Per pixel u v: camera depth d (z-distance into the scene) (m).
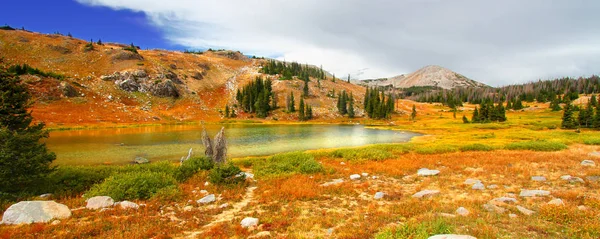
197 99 148.25
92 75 131.25
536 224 9.17
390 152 32.03
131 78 133.75
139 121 104.38
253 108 150.25
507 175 17.80
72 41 159.75
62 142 51.12
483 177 17.55
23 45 137.12
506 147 34.38
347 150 33.06
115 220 10.47
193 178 18.44
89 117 94.62
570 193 12.63
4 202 12.47
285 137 67.12
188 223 10.46
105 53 156.25
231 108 149.38
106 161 34.59
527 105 177.62
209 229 9.98
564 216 9.60
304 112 152.38
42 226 9.52
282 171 21.05
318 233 9.24
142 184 14.62
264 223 10.30
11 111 15.09
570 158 23.42
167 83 138.50
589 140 39.03
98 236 9.09
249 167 27.25
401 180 18.34
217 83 187.00
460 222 9.27
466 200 12.45
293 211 11.77
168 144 50.91
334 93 199.38
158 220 10.66
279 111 154.38
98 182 17.80
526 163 21.62
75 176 18.31
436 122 125.12
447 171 20.12
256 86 168.25
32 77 100.75
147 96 131.62
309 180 17.92
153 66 157.88
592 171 17.22
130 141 54.56
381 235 8.23
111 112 105.25
